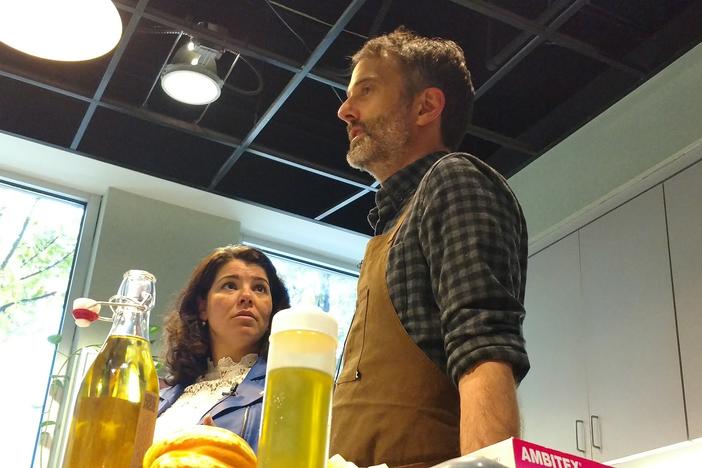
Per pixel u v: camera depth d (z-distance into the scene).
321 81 3.60
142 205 4.62
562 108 3.96
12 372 4.11
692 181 3.23
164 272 4.49
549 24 3.21
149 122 4.29
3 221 4.50
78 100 4.17
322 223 4.83
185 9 3.53
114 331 0.81
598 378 3.42
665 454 3.05
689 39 3.30
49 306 4.38
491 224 1.07
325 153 4.32
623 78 3.61
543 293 3.87
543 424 3.64
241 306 1.90
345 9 3.33
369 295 1.17
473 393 0.91
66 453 0.73
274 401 0.61
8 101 4.12
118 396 0.75
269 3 3.52
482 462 0.56
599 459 3.29
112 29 2.60
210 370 1.87
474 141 4.36
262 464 0.59
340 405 1.11
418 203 1.17
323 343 0.63
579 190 3.80
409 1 3.58
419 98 1.46
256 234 5.06
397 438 1.03
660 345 3.17
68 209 4.68
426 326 1.08
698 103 3.28
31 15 2.55
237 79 4.04
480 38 3.70
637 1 3.39
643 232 3.40
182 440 0.63
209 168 4.50
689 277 3.12
